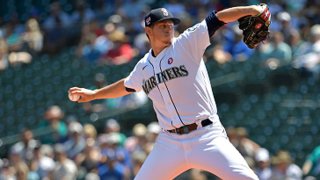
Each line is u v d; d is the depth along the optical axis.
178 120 20.88
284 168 37.56
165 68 20.86
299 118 45.28
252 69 47.97
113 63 53.59
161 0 59.34
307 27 50.97
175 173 21.25
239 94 47.94
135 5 59.44
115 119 49.12
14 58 59.78
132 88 22.11
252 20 20.36
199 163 20.84
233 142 39.72
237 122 46.38
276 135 44.84
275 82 47.25
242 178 20.45
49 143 47.44
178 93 20.80
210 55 49.72
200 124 20.80
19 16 66.50
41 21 64.88
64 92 54.81
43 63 57.31
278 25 49.56
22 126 55.09
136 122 48.47
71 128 44.53
